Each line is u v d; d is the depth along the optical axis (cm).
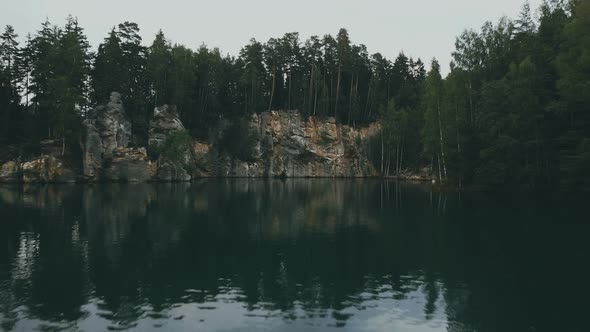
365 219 3891
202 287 1908
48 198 5359
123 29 9362
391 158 11494
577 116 4997
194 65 10856
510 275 2084
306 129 11819
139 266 2259
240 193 6594
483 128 6178
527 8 6600
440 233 3169
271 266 2275
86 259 2400
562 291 1839
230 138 11194
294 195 6319
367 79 12950
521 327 1466
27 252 2564
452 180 6712
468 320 1531
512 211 4156
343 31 12025
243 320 1530
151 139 9144
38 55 8275
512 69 5588
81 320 1520
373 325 1491
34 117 8306
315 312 1611
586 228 3228
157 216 4025
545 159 5403
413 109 11612
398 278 2055
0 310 1616
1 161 7594
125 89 9138
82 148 8044
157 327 1462
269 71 12188
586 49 4372
